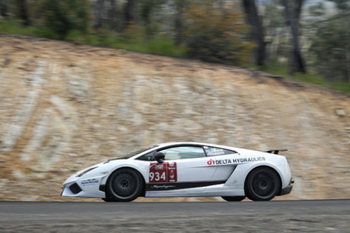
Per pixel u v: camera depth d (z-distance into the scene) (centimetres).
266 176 2412
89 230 1248
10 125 3372
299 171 3488
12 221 1404
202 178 2364
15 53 4103
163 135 3606
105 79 4016
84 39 4841
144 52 4853
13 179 2958
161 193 2314
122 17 6506
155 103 3881
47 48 4334
